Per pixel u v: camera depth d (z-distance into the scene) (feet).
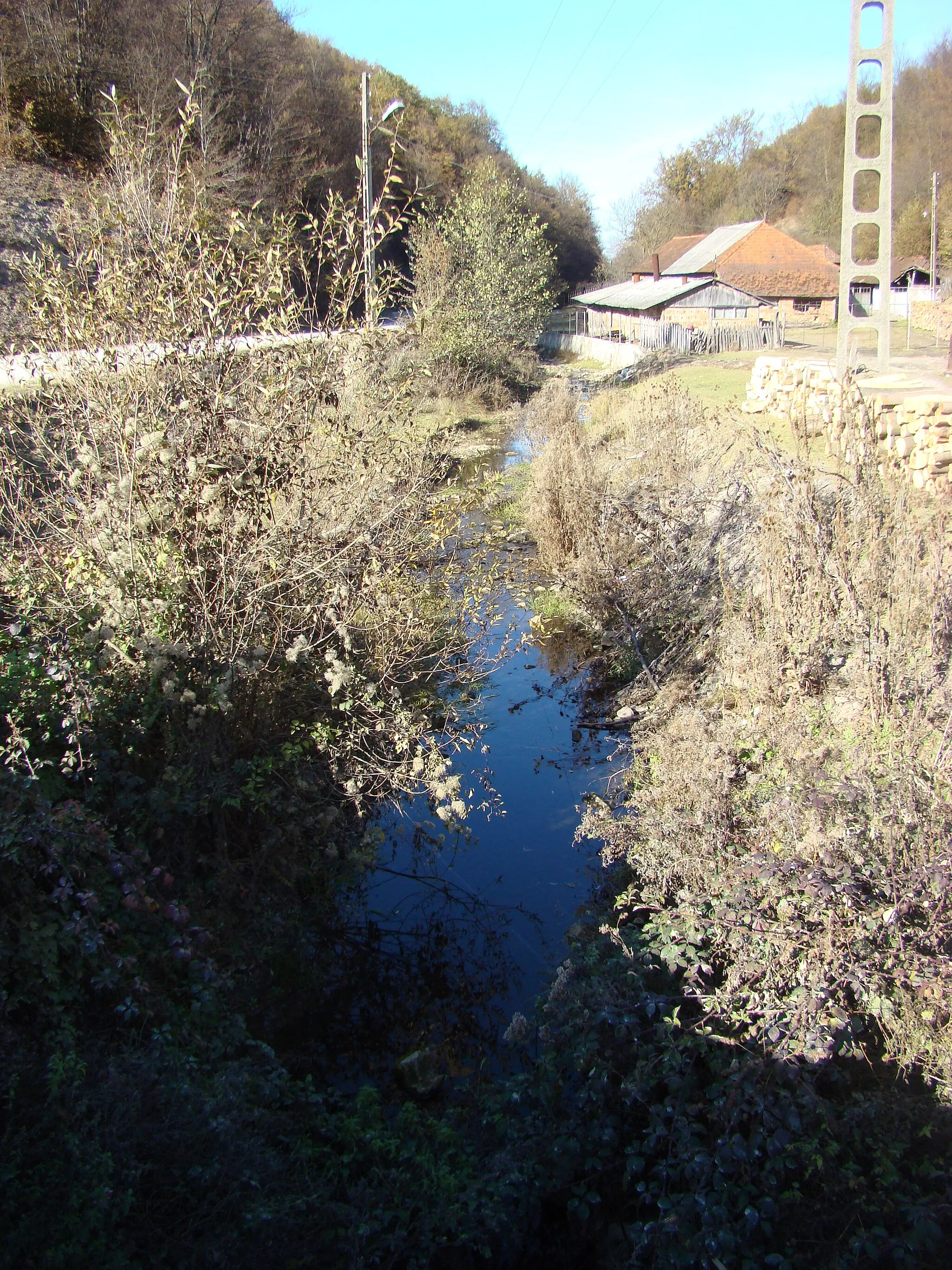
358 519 21.75
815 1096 12.39
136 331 19.62
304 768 21.35
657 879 17.88
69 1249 9.29
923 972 13.32
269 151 89.71
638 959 15.79
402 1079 15.53
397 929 19.58
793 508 22.29
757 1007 13.93
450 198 127.54
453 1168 13.33
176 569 18.90
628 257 232.94
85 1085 11.14
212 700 18.37
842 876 14.44
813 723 19.26
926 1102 12.12
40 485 21.63
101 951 13.35
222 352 20.11
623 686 29.78
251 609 19.54
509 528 42.24
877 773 16.17
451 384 77.41
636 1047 13.97
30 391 22.11
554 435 44.16
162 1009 13.61
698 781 18.56
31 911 12.69
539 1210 12.91
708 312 120.57
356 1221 11.70
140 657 18.25
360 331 22.25
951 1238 10.77
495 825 23.06
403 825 22.98
